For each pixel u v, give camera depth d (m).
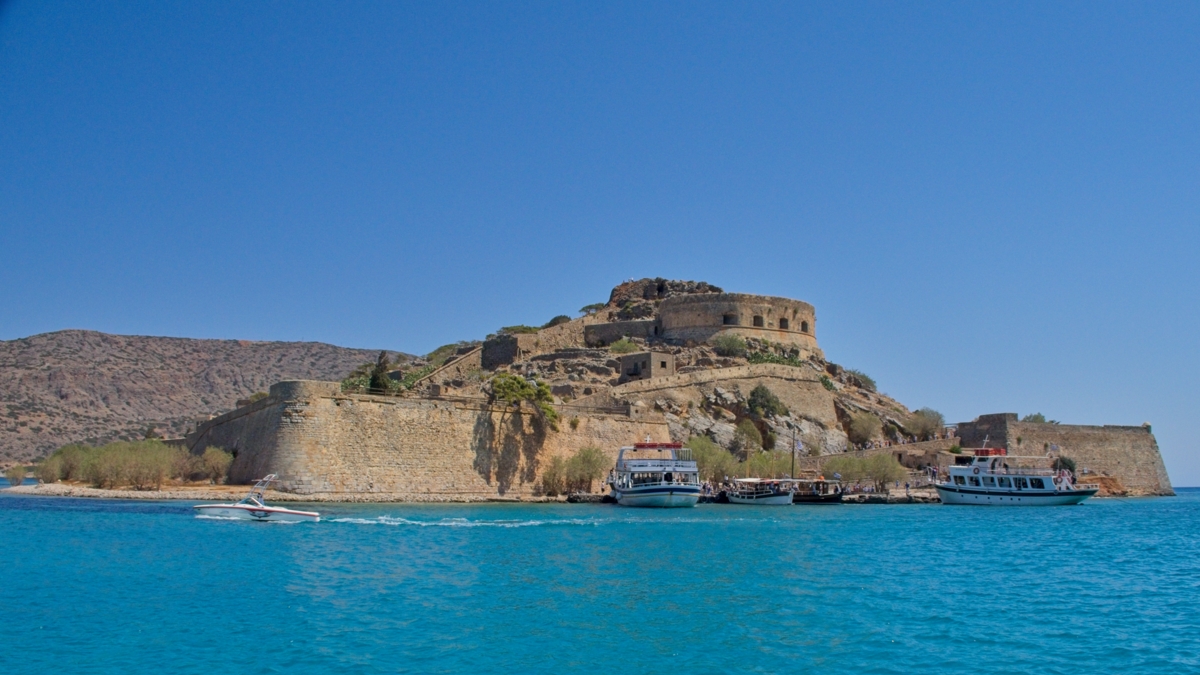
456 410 83.44
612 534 59.97
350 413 76.81
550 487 88.75
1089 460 124.94
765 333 142.50
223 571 41.75
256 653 28.94
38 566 42.41
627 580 42.34
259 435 78.44
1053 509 99.06
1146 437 131.62
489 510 75.19
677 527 66.00
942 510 94.06
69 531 54.03
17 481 114.38
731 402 116.38
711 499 97.12
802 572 45.53
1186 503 120.06
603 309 161.50
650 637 31.94
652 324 144.25
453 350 155.62
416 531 57.41
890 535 63.72
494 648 30.19
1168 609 37.75
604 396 105.50
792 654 30.08
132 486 82.19
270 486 72.50
